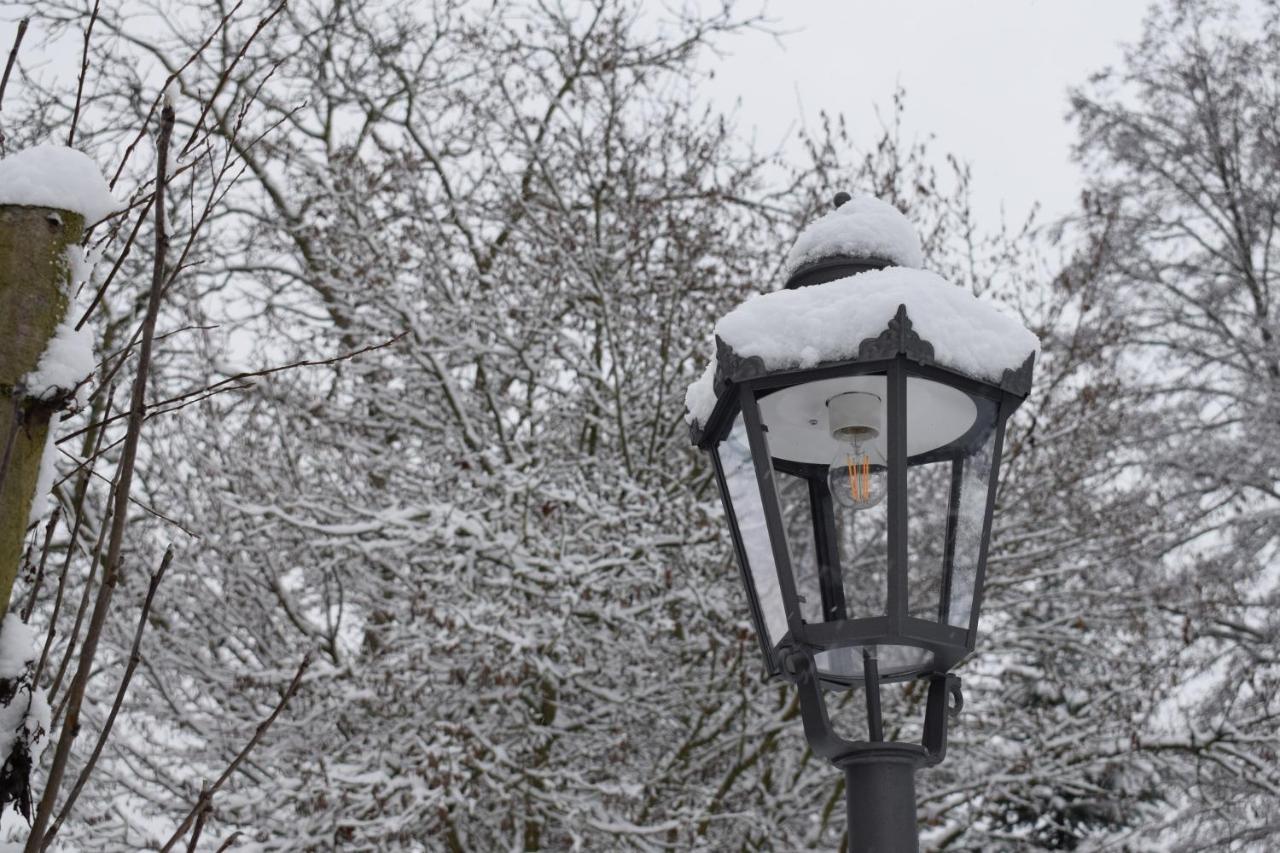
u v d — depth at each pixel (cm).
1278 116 1548
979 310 315
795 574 304
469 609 785
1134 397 1352
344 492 945
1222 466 1395
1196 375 1545
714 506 838
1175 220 1631
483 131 1152
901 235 348
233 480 903
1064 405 1019
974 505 312
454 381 1000
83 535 738
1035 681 1007
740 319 314
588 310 1035
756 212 1102
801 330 308
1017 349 316
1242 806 1112
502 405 1030
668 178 1090
